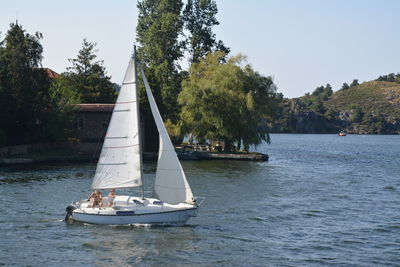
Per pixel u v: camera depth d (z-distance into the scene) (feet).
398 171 210.38
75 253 80.18
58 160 223.10
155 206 95.66
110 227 94.79
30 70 240.32
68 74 389.80
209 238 89.61
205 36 326.65
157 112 97.40
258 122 251.60
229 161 240.73
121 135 96.32
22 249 81.92
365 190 150.00
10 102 224.33
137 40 324.19
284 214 111.45
